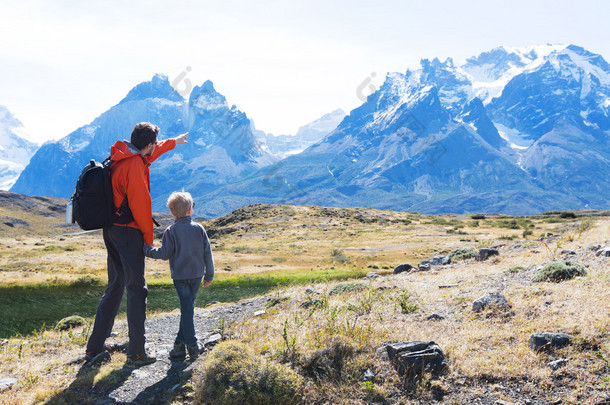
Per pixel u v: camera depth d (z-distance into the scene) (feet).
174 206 17.70
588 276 25.81
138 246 17.16
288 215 322.55
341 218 312.91
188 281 18.24
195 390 15.12
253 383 14.51
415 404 14.30
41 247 209.56
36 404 14.64
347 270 132.57
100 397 15.31
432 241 198.80
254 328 23.98
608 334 16.70
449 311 23.81
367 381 15.58
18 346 22.89
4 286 106.22
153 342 23.63
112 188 16.37
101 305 18.49
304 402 14.60
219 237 267.59
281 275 121.19
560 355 16.03
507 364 15.92
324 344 17.93
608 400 13.25
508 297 24.45
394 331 20.36
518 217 332.39
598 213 304.50
